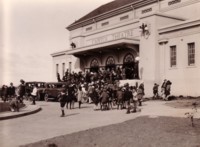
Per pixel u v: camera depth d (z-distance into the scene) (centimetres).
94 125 1334
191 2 3161
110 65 3934
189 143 862
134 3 3866
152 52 3102
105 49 3841
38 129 1247
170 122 1263
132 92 1977
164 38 3030
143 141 919
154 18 3105
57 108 2312
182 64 2845
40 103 2948
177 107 1844
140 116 1520
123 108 2103
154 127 1167
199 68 2673
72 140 977
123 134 1054
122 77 3303
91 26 4931
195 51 2716
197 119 1316
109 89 2281
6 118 1606
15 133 1147
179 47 2888
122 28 3862
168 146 836
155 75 3064
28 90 3675
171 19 3241
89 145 895
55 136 1072
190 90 2744
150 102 2428
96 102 2177
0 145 911
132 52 3556
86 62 4556
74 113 1898
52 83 3338
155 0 3572
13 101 1866
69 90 2239
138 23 3572
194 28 2738
